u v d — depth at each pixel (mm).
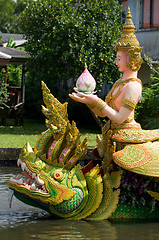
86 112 16250
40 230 3957
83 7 14211
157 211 4562
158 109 11656
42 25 14461
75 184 4348
